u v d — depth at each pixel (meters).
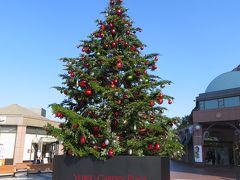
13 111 36.59
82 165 6.91
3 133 35.16
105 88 7.42
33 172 23.48
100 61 7.79
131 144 6.98
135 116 7.16
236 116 39.72
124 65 7.79
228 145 46.16
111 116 7.41
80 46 8.16
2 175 21.80
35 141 36.09
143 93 7.38
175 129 7.73
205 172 29.91
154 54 8.11
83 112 7.44
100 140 7.05
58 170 7.04
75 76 7.45
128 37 8.29
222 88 44.66
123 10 8.54
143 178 6.60
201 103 44.00
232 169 34.59
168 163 6.99
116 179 6.70
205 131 43.41
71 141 6.95
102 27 8.22
